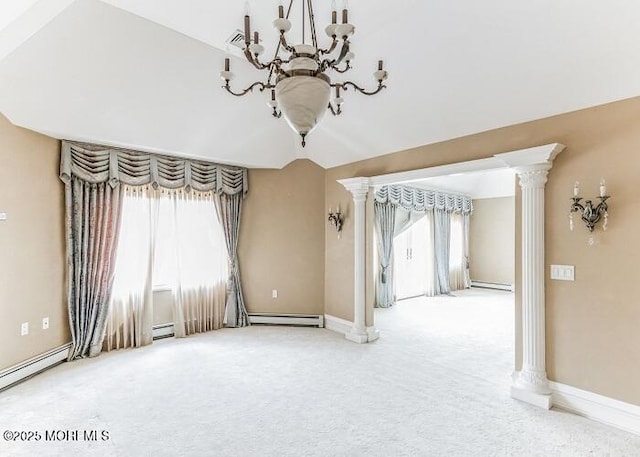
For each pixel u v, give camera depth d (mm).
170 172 4492
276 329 5043
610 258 2557
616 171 2535
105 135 3607
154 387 3119
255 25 2479
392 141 4043
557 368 2801
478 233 9180
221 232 5078
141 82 3199
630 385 2453
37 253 3414
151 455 2162
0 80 2744
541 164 2811
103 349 4059
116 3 2225
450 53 2736
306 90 1527
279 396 2965
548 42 2379
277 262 5273
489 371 3527
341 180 4676
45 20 2311
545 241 2867
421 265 7977
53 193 3605
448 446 2270
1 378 3025
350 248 4770
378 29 2686
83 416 2623
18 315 3213
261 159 4953
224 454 2184
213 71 3385
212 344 4340
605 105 2582
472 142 3424
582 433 2420
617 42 2209
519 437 2373
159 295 4598
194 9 2285
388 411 2719
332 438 2359
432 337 4699
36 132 3404
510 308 6598
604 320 2576
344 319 4844
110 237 4016
